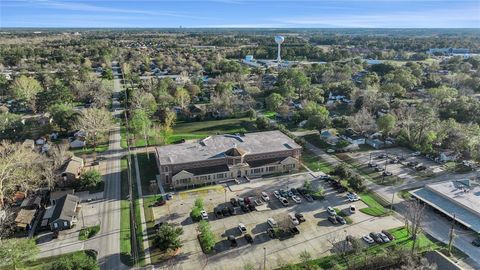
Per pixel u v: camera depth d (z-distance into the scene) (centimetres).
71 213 8031
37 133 13612
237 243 7362
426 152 11838
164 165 9688
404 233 7700
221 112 16400
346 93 19575
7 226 7744
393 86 18700
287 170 10788
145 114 14175
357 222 8138
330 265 6675
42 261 6756
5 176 8738
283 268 6544
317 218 8306
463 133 12062
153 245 7194
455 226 7938
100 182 9775
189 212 8525
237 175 10306
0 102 18250
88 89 18825
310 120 13662
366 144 13125
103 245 7294
